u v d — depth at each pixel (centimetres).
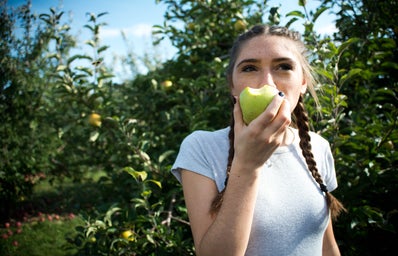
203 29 325
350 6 254
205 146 104
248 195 75
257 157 73
